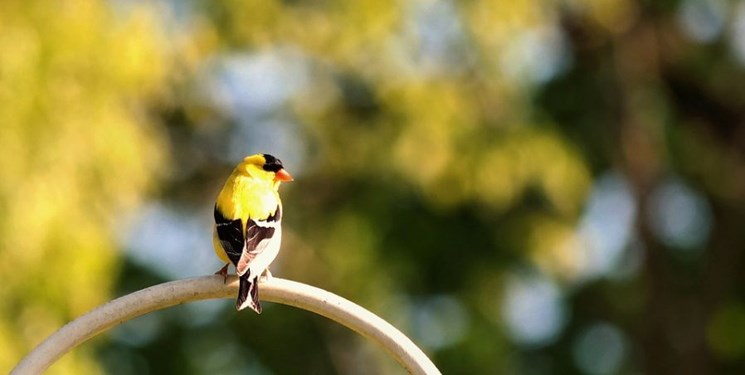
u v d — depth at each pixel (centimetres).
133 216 1300
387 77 1559
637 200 1834
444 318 1791
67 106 1197
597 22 1762
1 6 1201
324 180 1766
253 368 1797
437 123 1555
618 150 1845
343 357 1833
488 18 1548
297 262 1748
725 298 1900
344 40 1548
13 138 1152
